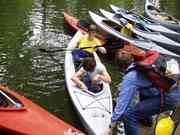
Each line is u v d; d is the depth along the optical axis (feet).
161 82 17.79
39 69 33.83
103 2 71.51
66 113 25.98
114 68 35.40
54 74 32.94
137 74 17.87
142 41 43.50
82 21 47.75
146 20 53.16
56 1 65.98
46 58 36.60
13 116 20.53
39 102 27.50
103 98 26.18
